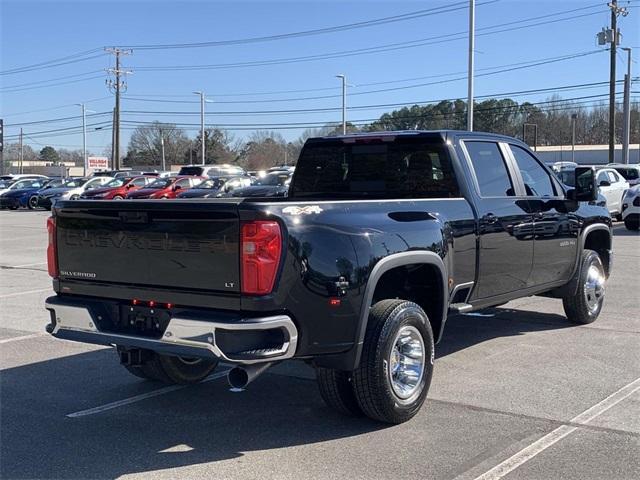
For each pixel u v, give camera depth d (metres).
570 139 104.69
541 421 5.30
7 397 6.13
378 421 5.28
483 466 4.49
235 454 4.80
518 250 6.86
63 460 4.73
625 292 10.75
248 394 6.18
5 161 129.62
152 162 117.38
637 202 20.44
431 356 5.49
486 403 5.73
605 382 6.26
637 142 105.44
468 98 29.53
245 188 25.86
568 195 7.70
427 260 5.45
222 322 4.41
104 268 5.12
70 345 8.02
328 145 7.17
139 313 5.01
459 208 6.10
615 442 4.87
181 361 6.31
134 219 4.87
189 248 4.64
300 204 4.68
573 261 7.98
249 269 4.41
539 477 4.32
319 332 4.70
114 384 6.51
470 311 6.31
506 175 6.96
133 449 4.91
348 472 4.45
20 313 9.87
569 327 8.47
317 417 5.53
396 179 6.72
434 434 5.07
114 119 62.31
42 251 18.11
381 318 5.07
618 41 39.16
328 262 4.69
